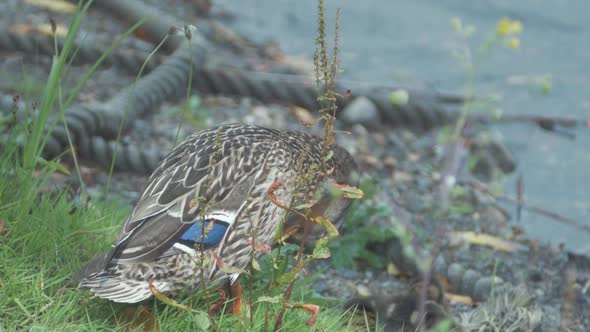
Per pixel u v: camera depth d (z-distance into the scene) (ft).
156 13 49.62
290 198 25.77
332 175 28.48
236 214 24.08
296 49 53.47
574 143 45.21
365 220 33.55
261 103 46.01
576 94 49.34
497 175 40.96
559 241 36.91
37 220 26.81
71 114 36.65
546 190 41.16
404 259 32.12
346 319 27.50
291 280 22.52
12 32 45.96
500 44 54.39
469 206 38.58
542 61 53.06
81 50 45.98
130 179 36.52
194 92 46.14
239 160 24.70
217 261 21.93
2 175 27.73
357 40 54.80
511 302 29.43
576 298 31.48
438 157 42.78
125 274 22.85
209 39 52.26
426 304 27.58
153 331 23.35
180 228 23.18
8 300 23.22
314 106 46.03
